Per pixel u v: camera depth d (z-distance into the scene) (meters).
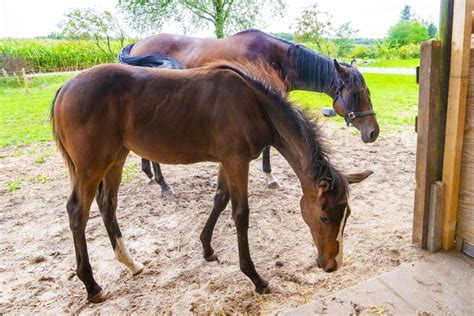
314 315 1.73
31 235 2.83
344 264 2.24
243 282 2.12
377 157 4.43
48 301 2.05
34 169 4.38
